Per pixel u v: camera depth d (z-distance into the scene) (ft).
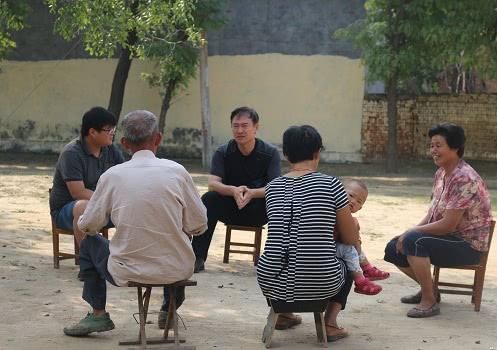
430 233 21.48
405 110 77.97
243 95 79.97
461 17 61.67
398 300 23.44
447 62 66.39
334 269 17.56
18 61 83.46
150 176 17.10
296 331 19.95
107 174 17.31
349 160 78.89
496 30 62.44
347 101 78.48
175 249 17.11
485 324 21.02
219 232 35.09
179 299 19.38
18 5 45.50
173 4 42.24
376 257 30.17
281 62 79.05
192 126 80.84
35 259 27.66
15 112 84.02
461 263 21.74
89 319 18.78
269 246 17.83
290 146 18.40
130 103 81.87
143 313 17.56
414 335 19.75
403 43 67.31
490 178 66.54
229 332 19.63
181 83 74.13
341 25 77.71
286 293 17.51
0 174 60.08
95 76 82.23
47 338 18.65
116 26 37.27
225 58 79.97
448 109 77.05
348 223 17.97
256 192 25.81
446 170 21.80
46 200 44.62
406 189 56.13
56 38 82.74
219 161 26.89
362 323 20.79
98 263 18.15
